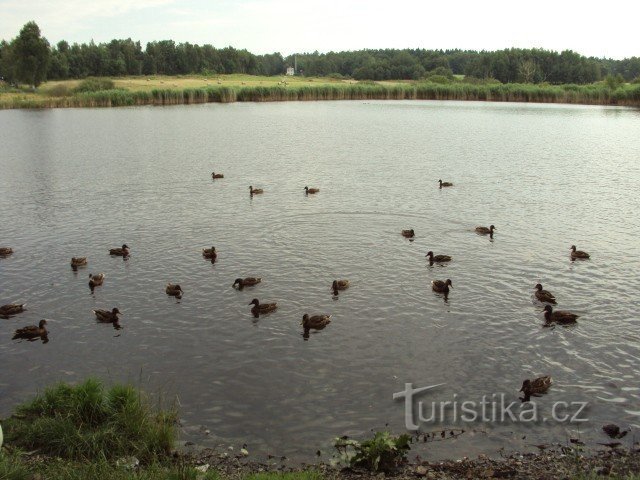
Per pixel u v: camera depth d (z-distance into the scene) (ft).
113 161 248.93
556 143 305.94
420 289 106.32
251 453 61.26
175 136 330.13
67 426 61.31
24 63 632.79
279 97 622.54
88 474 52.65
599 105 585.22
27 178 211.82
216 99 593.42
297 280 110.52
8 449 58.85
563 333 89.15
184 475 52.80
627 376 76.84
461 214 159.12
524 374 77.56
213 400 71.31
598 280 110.73
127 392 66.33
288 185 197.88
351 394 72.69
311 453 61.41
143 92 553.23
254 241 134.82
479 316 95.09
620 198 178.81
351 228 144.97
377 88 652.48
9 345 86.12
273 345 85.40
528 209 165.17
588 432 65.10
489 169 229.45
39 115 450.71
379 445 59.41
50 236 140.26
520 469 58.13
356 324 92.17
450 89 647.15
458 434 64.80
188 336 88.48
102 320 94.02
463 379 76.23
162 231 143.54
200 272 115.24
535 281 110.42
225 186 196.75
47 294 105.19
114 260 122.83
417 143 307.17
